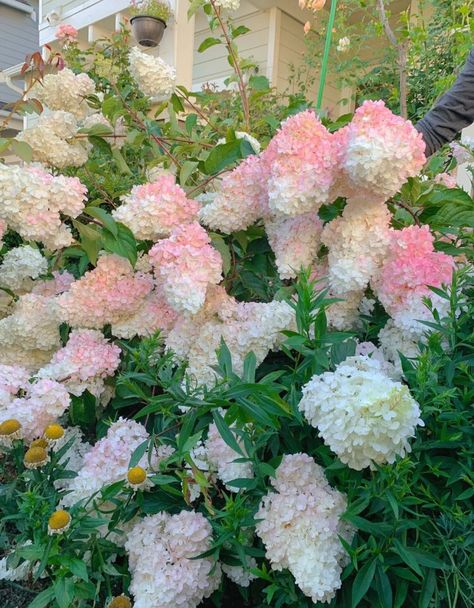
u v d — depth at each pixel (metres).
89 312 0.88
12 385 0.82
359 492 0.61
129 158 1.60
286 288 0.84
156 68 1.26
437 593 0.56
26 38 8.43
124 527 0.73
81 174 1.33
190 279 0.79
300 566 0.59
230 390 0.60
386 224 0.80
